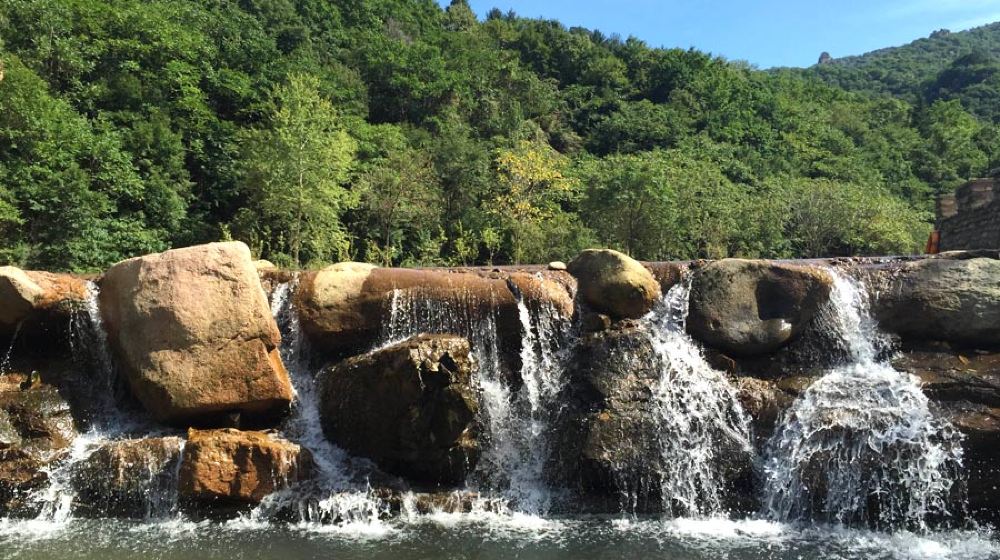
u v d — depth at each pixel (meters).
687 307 9.34
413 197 29.83
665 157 38.16
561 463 8.12
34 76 20.27
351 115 39.16
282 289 9.80
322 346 9.41
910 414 7.63
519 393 9.07
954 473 7.31
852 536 7.06
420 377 7.74
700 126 55.56
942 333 8.79
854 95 79.00
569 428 8.20
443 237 28.55
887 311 9.08
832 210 33.47
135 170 23.22
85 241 18.03
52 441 8.11
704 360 9.01
